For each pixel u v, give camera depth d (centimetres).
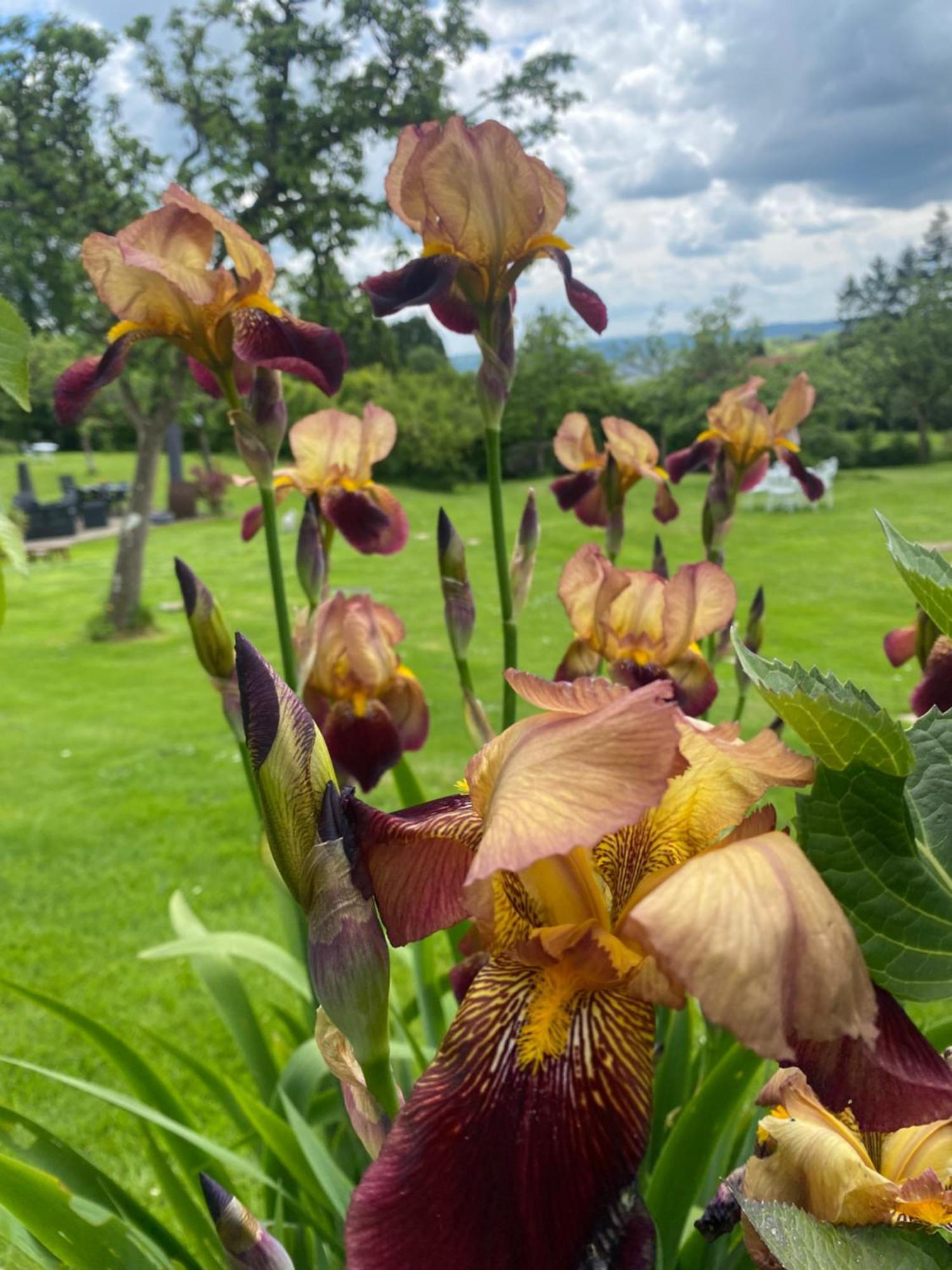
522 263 293
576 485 480
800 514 3025
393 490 3675
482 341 297
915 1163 123
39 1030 549
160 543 2941
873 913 101
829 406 4428
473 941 166
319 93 1394
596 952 115
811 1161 118
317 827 133
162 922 671
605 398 4044
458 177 274
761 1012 84
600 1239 102
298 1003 558
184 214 294
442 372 4159
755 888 91
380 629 367
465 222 279
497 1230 101
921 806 103
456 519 2897
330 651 358
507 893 123
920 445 4559
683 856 125
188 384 1748
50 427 5497
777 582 1952
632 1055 111
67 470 5006
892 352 4559
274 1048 396
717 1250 228
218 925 659
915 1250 99
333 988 132
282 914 358
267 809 132
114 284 295
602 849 126
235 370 314
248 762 302
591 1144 106
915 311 4719
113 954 631
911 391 4572
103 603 2012
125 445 5853
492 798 110
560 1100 108
